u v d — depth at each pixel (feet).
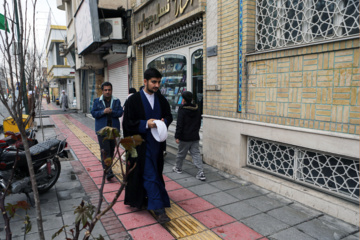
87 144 25.79
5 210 5.56
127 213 11.74
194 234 10.05
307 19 11.96
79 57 43.93
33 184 5.02
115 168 17.79
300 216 11.20
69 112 62.59
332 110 10.82
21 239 9.94
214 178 15.85
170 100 26.02
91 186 15.06
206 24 17.85
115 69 37.09
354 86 10.09
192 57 22.03
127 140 4.83
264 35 14.29
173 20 21.31
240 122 15.38
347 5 10.44
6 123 25.75
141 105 11.29
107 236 10.05
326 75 10.98
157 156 11.61
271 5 13.92
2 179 11.98
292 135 12.40
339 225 10.43
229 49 15.99
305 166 12.59
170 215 11.50
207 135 18.38
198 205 12.41
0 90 4.74
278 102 13.14
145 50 29.66
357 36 9.65
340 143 10.52
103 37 30.45
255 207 12.10
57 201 13.17
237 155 15.85
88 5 29.53
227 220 11.03
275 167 14.20
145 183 11.05
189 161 19.48
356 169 10.55
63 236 10.05
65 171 17.69
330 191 11.62
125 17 31.24
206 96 18.28
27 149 4.98
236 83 15.60
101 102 15.51
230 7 15.72
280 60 12.90
